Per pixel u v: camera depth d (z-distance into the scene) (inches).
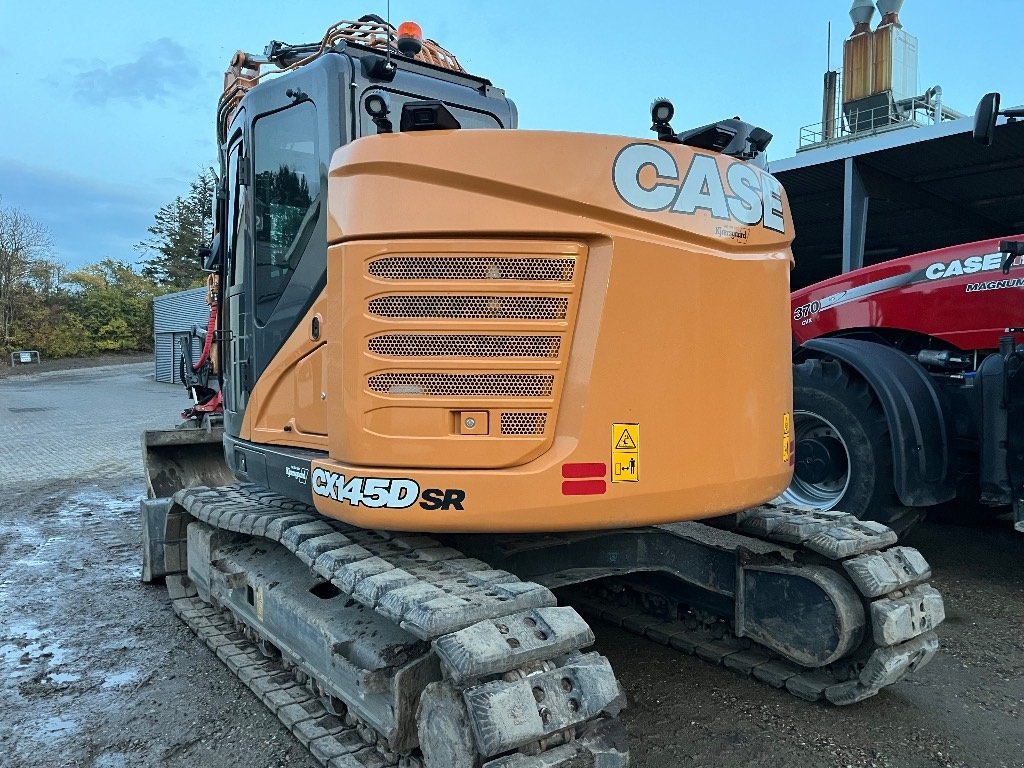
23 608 192.4
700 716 130.3
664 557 140.1
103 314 1585.9
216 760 120.9
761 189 118.9
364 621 116.1
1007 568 207.9
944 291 209.9
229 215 161.0
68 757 122.4
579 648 93.7
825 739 122.9
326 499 112.4
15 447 486.6
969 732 125.1
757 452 115.6
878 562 127.6
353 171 109.3
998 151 366.6
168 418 649.0
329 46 149.3
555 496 102.7
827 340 209.5
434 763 93.1
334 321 111.3
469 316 104.0
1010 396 176.2
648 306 105.1
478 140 103.9
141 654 163.0
